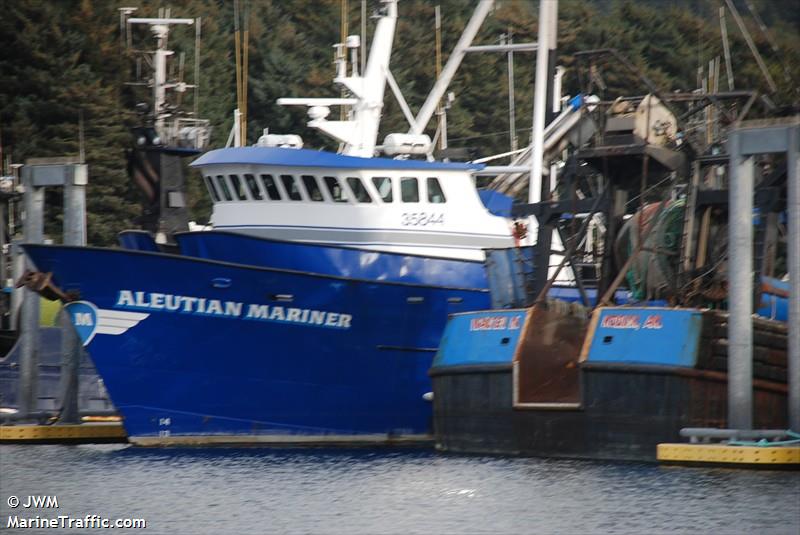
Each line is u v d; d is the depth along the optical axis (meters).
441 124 127.88
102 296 92.38
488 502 74.19
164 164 105.00
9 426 97.44
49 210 197.38
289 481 81.25
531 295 95.25
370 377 97.19
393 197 100.75
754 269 90.25
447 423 90.38
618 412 83.25
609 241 93.25
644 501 73.06
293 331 95.06
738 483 76.44
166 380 94.00
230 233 96.00
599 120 93.25
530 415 85.88
